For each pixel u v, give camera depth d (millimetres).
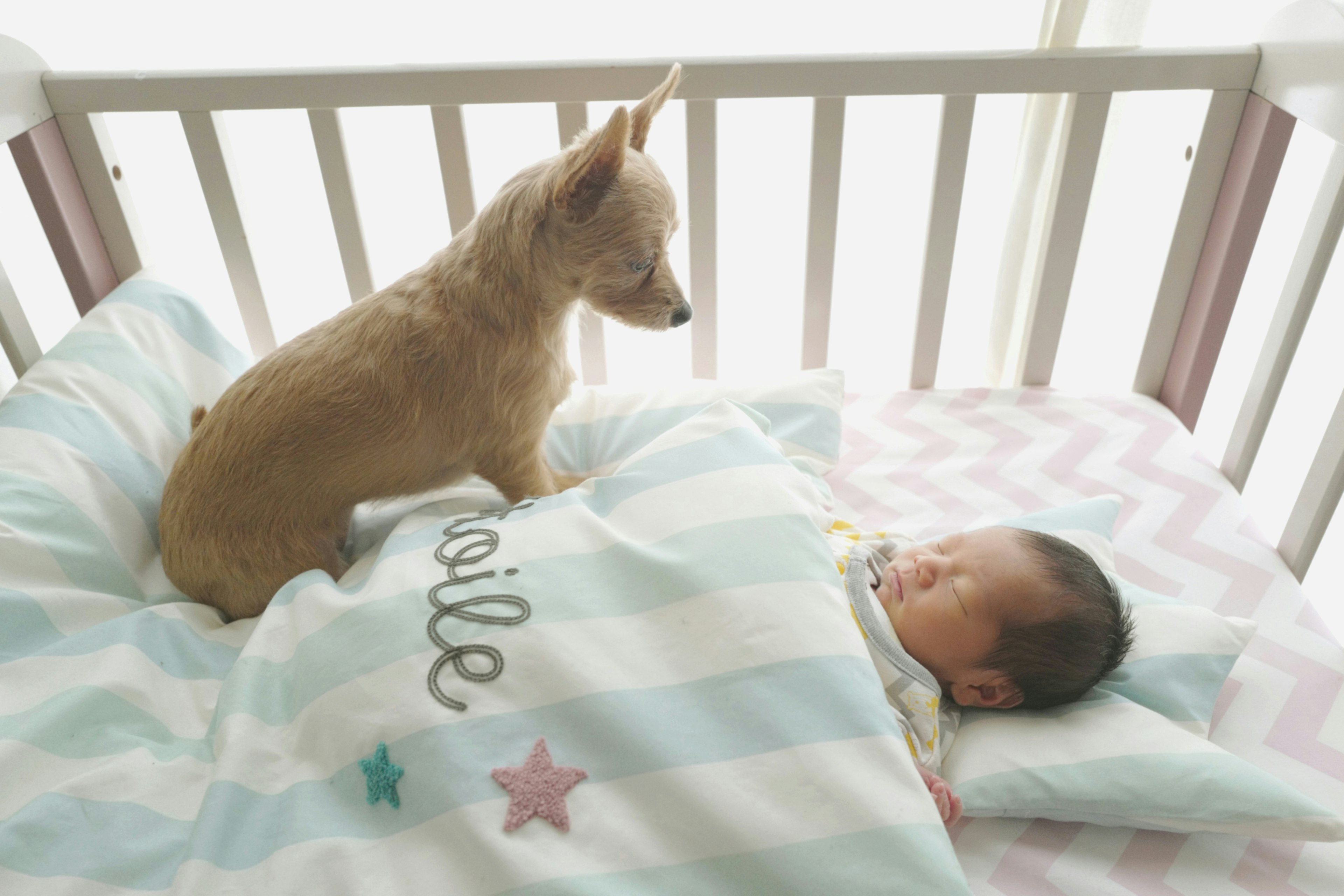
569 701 814
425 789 782
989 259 1627
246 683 893
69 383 1148
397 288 1098
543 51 1380
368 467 1081
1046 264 1407
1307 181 1449
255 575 1075
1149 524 1261
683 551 913
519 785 769
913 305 1680
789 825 744
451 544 973
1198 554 1215
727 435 1052
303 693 873
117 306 1279
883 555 1153
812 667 819
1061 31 1299
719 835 745
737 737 793
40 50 1331
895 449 1433
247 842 787
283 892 734
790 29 1374
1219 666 1011
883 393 1552
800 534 923
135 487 1140
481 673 838
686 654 847
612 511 1008
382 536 1201
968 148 1306
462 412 1084
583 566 922
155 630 1003
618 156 919
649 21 1363
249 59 1362
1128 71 1214
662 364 1770
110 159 1311
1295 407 1528
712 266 1418
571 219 973
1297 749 972
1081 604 956
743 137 1507
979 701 1007
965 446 1431
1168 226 1541
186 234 1550
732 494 963
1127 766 880
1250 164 1253
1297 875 859
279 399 1034
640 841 749
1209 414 1680
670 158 1521
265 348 1495
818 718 795
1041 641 960
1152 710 985
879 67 1210
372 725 823
